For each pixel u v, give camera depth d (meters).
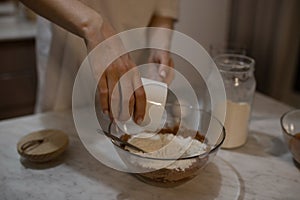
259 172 0.61
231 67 0.67
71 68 0.83
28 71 1.55
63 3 0.53
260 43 1.39
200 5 1.35
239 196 0.55
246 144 0.71
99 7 0.74
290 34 1.39
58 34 0.79
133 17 0.82
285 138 0.65
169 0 0.86
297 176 0.60
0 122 0.76
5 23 1.62
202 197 0.54
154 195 0.54
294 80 1.49
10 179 0.57
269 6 1.33
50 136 0.66
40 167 0.61
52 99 0.88
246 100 0.68
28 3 0.55
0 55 1.45
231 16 1.43
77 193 0.55
